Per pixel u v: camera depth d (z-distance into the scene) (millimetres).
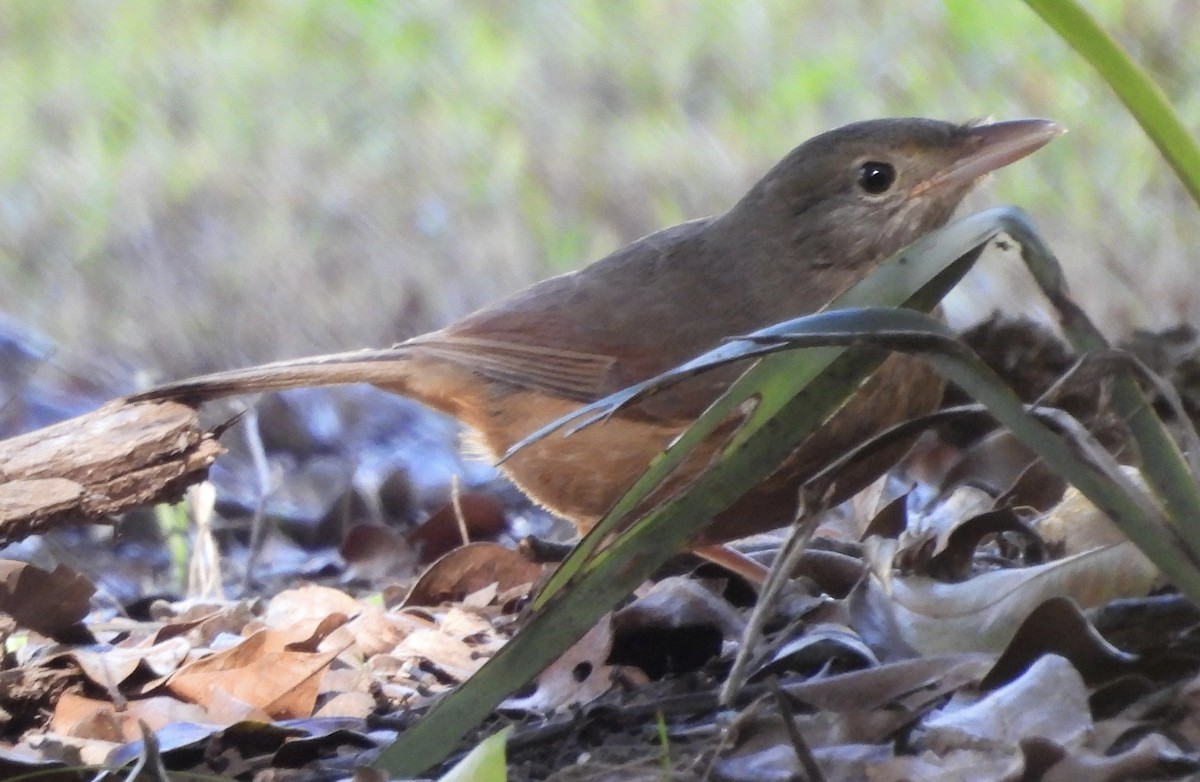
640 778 6414
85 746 7824
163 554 14477
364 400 18172
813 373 5816
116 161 23500
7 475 8453
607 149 21812
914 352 5637
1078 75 18891
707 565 10055
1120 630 6891
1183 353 9992
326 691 8859
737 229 10352
